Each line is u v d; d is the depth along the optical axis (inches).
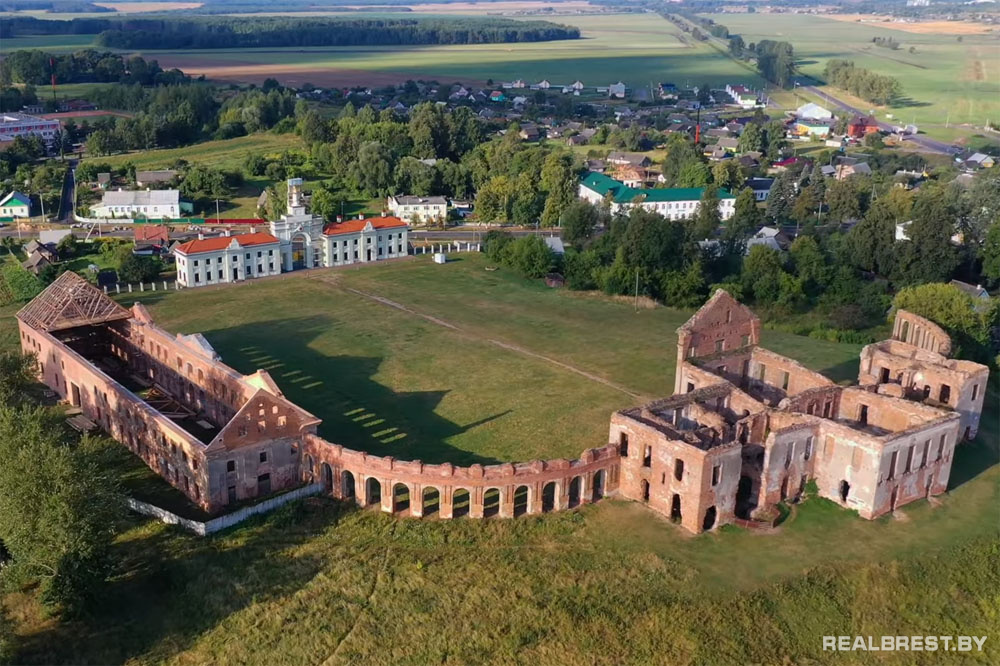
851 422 4579.2
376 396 5497.1
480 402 5418.3
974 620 3570.4
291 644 3366.1
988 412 5241.1
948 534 3907.5
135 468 4525.1
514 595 3499.0
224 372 4847.4
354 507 4082.2
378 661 3292.3
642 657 3277.6
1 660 3206.2
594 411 5290.4
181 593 3612.2
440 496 3954.2
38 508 3496.6
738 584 3535.9
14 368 4859.7
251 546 3843.5
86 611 3503.9
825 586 3572.8
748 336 5231.3
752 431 4254.4
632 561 3661.4
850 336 6860.2
